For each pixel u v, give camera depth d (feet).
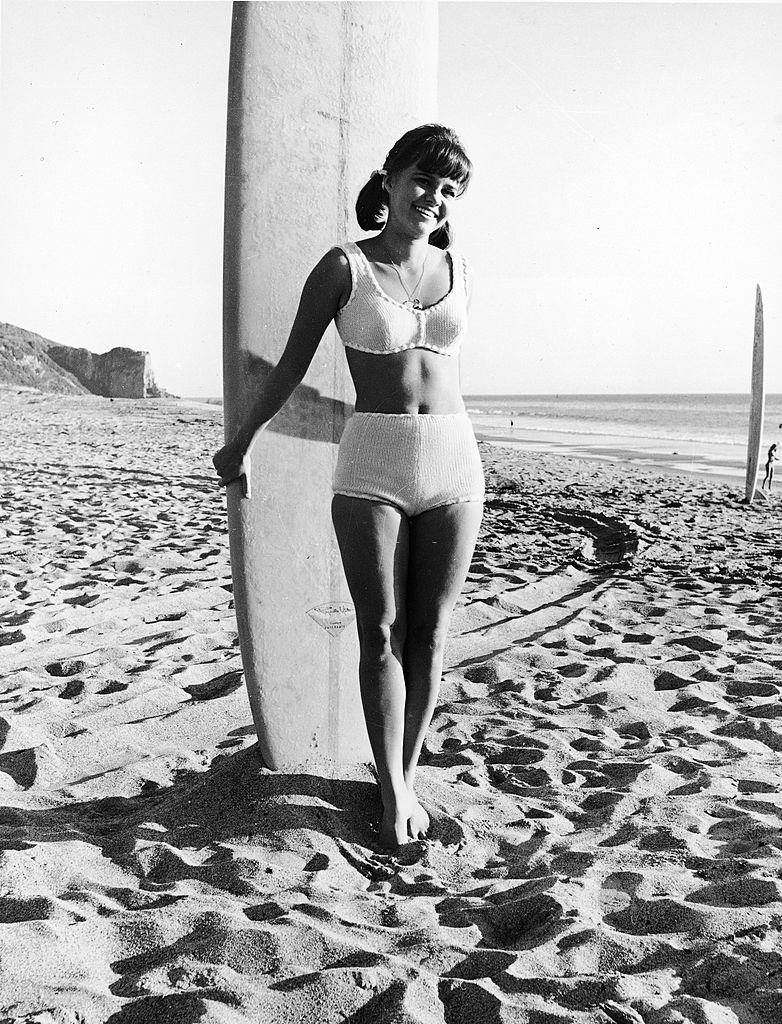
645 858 7.23
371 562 7.06
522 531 26.78
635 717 10.96
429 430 7.06
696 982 5.56
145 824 7.72
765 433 110.52
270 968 5.64
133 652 13.41
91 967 5.64
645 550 24.04
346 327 7.05
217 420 104.78
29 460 46.96
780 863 7.00
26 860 6.95
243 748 9.55
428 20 8.48
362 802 7.97
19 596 17.13
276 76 7.82
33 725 10.45
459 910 6.49
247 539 7.83
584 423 144.25
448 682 12.24
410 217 6.97
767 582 19.70
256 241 7.79
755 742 10.16
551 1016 5.14
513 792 8.85
